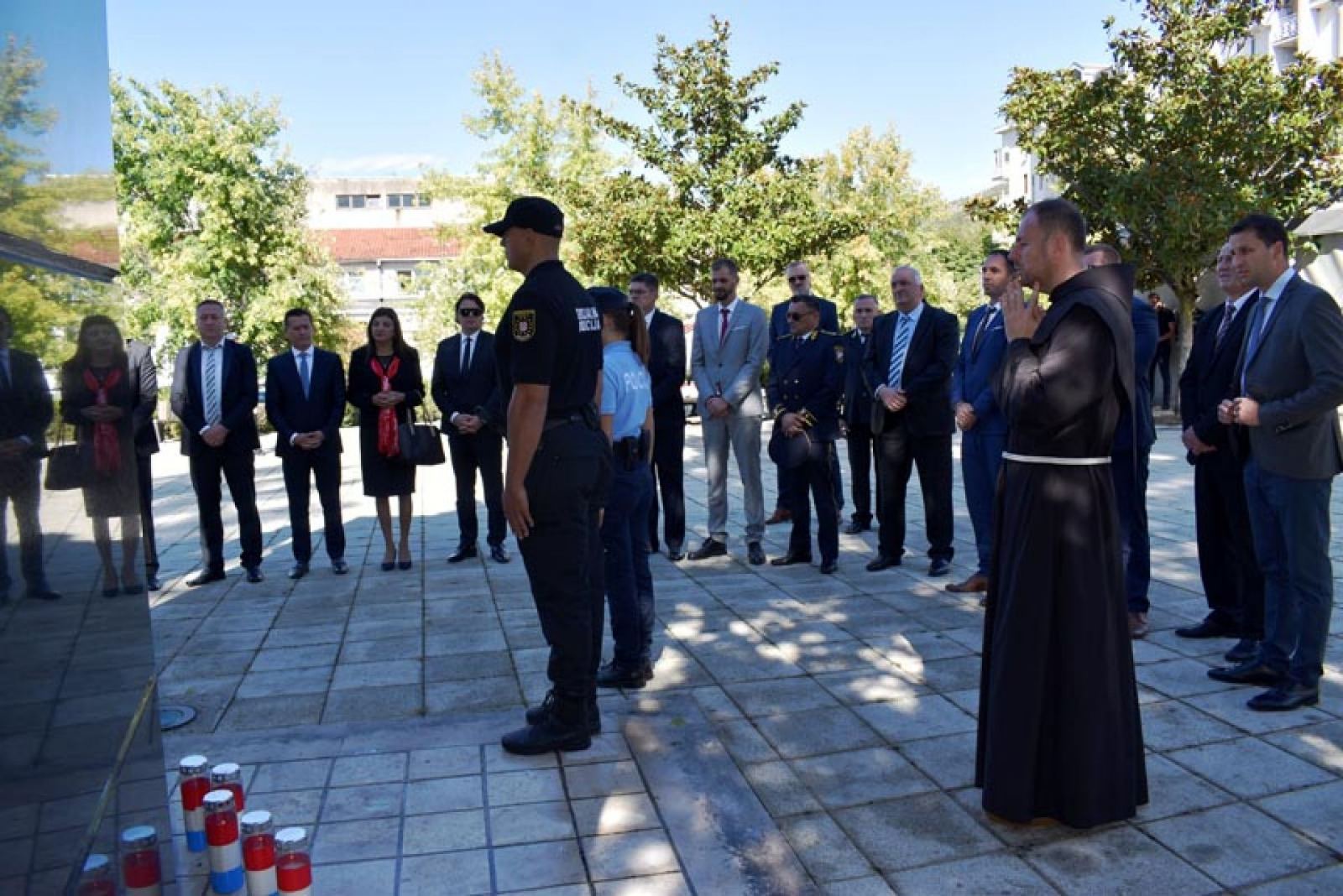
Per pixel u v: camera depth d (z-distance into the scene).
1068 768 3.02
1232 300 4.54
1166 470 10.78
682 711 4.07
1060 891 2.76
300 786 3.44
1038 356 3.05
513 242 3.56
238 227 24.55
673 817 3.15
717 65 16.98
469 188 23.27
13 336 1.66
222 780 2.98
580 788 3.37
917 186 28.66
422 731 3.91
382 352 7.02
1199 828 3.07
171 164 23.86
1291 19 27.58
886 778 3.49
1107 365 2.97
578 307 3.57
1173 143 14.00
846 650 4.90
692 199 17.50
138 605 2.20
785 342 6.63
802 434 6.45
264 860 2.65
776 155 17.67
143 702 2.19
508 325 3.49
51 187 1.85
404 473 7.08
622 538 4.36
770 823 3.12
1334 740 3.65
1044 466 3.05
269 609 6.08
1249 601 4.40
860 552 7.21
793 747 3.77
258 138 24.56
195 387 6.75
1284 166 14.22
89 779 1.86
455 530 8.74
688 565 6.90
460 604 6.05
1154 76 14.26
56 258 1.87
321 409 6.98
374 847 3.01
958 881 2.82
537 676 4.69
